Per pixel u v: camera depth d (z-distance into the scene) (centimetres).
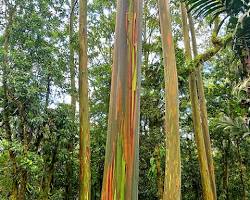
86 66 809
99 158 1126
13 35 873
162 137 1051
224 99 1102
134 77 136
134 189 126
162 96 1037
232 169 1314
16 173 819
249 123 370
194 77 792
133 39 139
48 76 862
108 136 132
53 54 903
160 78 1024
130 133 130
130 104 133
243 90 383
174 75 368
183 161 1196
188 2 338
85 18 827
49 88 879
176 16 1127
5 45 875
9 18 880
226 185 1245
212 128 1055
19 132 846
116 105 133
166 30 362
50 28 911
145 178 1175
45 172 924
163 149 1045
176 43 1118
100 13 1205
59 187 1101
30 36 870
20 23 862
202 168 765
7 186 849
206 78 1166
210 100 1124
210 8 334
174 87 367
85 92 795
